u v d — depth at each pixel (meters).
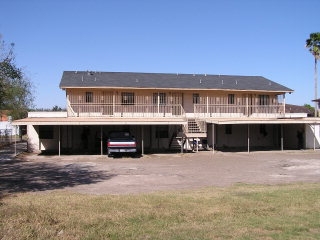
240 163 23.31
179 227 7.89
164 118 29.64
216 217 8.81
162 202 10.49
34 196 11.83
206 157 27.27
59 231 7.46
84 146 32.31
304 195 11.54
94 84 32.12
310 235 7.30
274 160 24.94
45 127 32.19
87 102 32.44
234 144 35.47
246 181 16.02
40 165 22.52
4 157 26.97
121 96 33.03
